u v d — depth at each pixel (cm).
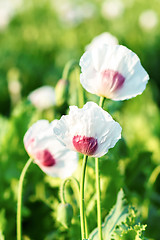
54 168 107
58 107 164
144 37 384
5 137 151
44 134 106
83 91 135
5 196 141
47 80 333
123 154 139
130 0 454
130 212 110
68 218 105
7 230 138
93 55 98
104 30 396
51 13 443
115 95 99
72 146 96
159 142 191
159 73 363
